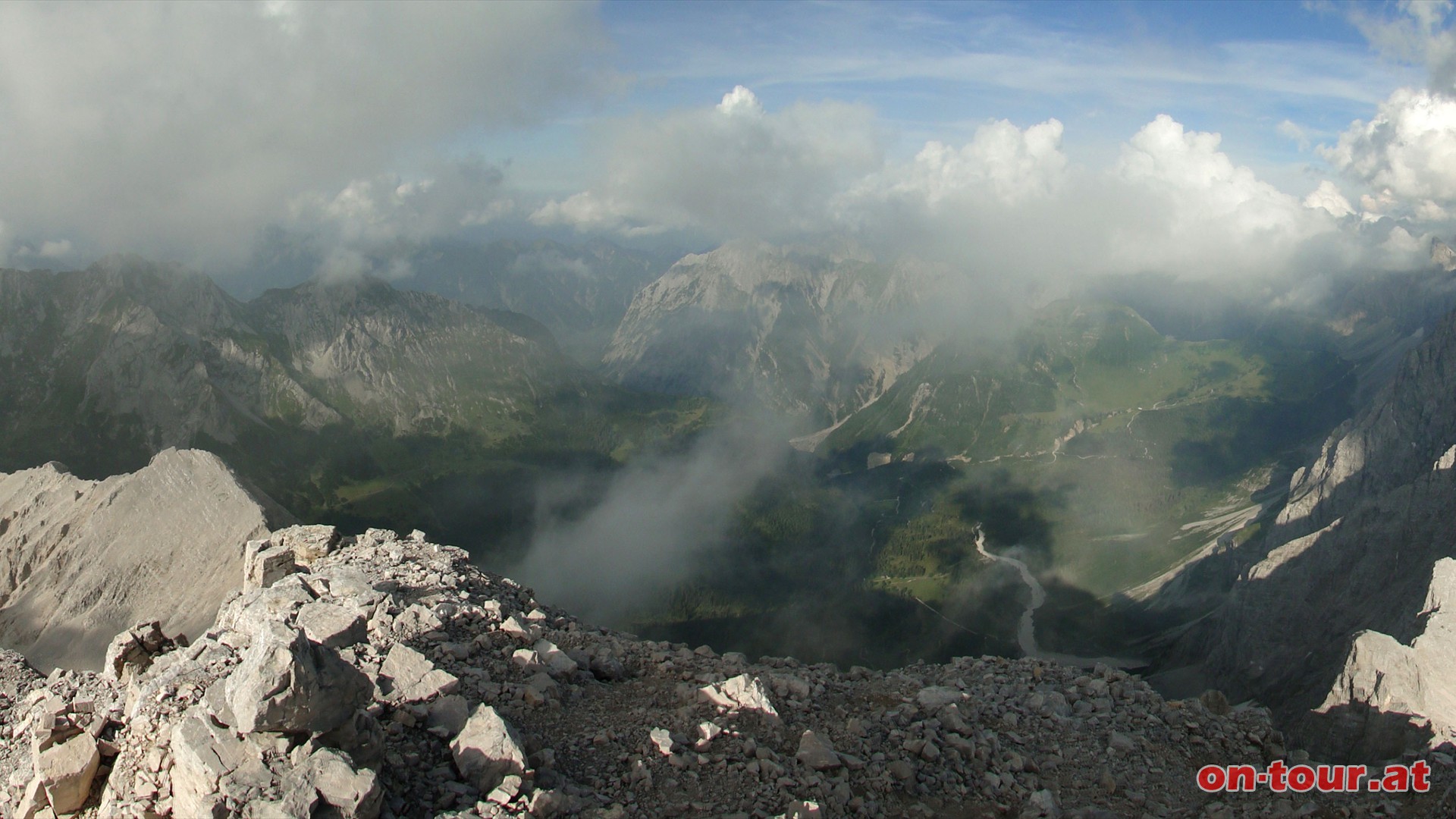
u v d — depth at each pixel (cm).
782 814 2494
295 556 4878
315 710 2214
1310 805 2980
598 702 3241
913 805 2812
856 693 3731
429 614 3584
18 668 4275
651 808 2500
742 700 3209
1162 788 3158
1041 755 3338
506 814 2270
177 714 2489
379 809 2180
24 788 2834
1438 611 9569
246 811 2050
